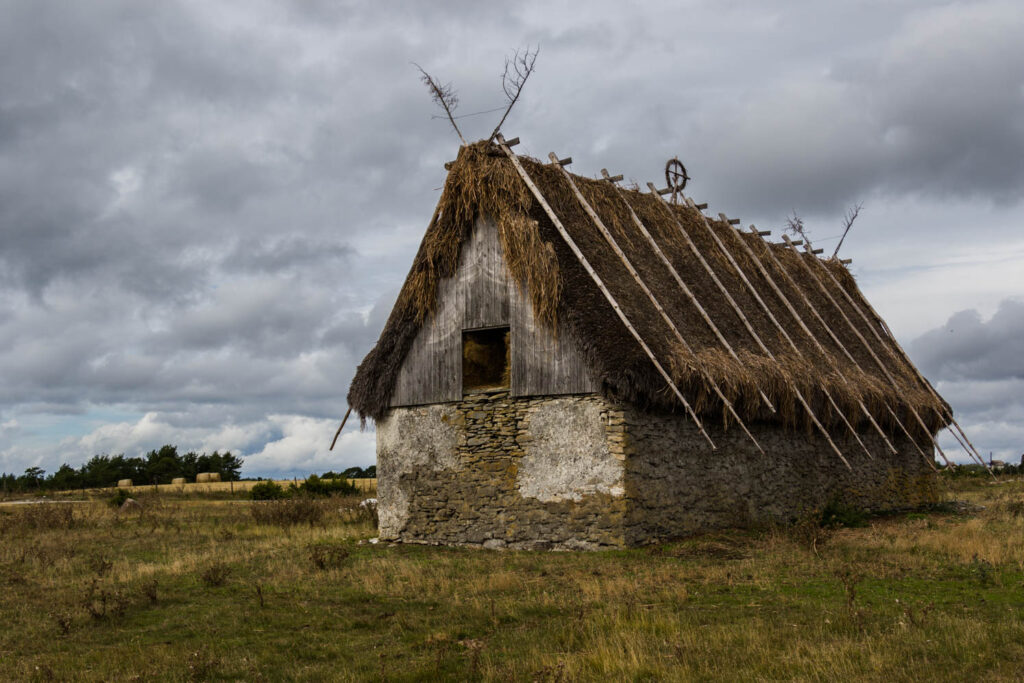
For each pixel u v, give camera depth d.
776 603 11.08
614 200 21.53
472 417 19.11
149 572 15.36
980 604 10.59
